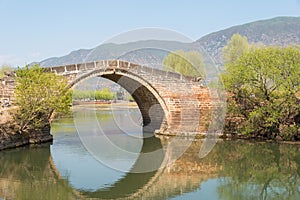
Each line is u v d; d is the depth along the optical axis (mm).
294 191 12898
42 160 17125
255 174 15117
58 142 22219
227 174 14648
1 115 20000
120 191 11727
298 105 22359
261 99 23656
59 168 15305
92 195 11531
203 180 13180
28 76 20406
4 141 19312
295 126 22781
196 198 10953
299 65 22172
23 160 17172
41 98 20312
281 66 22641
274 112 22672
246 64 23547
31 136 21516
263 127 23875
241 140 23750
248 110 24203
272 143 22641
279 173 15398
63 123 34125
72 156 17844
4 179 13812
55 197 11523
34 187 12695
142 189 11766
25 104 20000
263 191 12797
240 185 13289
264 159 18125
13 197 11539
